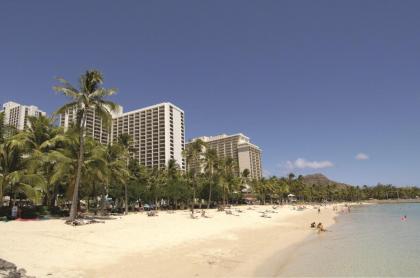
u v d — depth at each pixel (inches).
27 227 1076.5
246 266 743.7
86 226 1184.2
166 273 622.2
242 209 3452.3
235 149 7588.6
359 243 1169.4
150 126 5295.3
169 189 3420.3
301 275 679.1
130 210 3117.6
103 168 1536.7
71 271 567.5
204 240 1077.8
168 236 1095.0
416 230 1611.7
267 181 5620.1
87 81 1384.1
